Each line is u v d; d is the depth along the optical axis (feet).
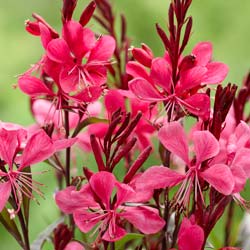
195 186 1.14
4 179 1.18
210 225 1.15
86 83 1.19
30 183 1.17
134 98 1.22
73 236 1.27
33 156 1.15
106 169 1.14
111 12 1.41
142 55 1.21
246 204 1.19
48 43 1.18
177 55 1.18
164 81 1.18
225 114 1.16
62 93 1.21
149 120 1.24
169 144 1.14
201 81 1.18
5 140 1.15
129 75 1.31
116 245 1.19
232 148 1.16
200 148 1.13
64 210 1.13
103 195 1.13
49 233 1.26
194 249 1.13
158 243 1.21
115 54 1.36
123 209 1.14
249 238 1.36
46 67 1.20
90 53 1.21
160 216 1.18
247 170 1.13
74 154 1.41
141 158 1.14
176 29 1.22
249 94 1.33
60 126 1.29
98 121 1.23
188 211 1.19
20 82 1.21
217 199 1.17
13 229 1.20
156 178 1.13
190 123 1.88
